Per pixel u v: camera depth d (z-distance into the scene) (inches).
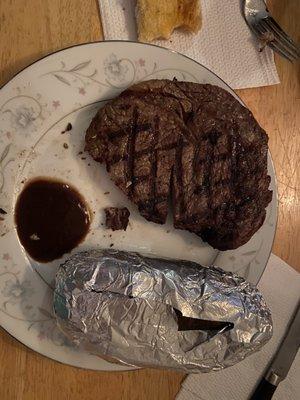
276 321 14.0
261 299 11.5
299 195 14.5
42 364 11.8
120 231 12.3
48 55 11.4
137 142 11.6
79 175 12.0
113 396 12.4
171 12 12.4
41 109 11.5
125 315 10.4
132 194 11.7
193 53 13.3
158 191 11.8
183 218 11.9
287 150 14.5
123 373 12.5
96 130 11.4
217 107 12.0
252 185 12.1
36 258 11.5
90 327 10.3
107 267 10.5
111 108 11.4
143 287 10.5
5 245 11.2
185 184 11.8
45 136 11.6
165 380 12.9
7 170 11.3
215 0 13.4
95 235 12.1
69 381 12.0
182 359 10.8
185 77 12.7
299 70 14.4
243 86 13.7
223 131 12.0
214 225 12.0
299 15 14.5
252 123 12.3
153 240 12.6
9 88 11.1
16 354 11.6
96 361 11.6
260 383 13.7
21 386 11.6
